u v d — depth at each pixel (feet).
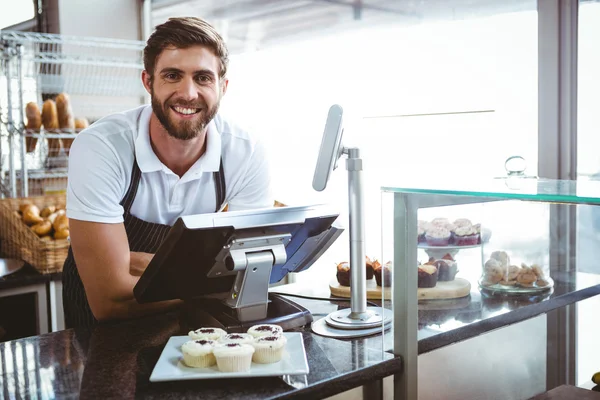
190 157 5.90
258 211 4.45
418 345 4.08
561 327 3.86
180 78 5.20
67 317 6.86
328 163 4.58
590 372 3.82
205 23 5.36
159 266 4.40
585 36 7.41
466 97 8.64
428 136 5.71
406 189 3.93
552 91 7.65
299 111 11.22
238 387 3.71
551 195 3.49
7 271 9.02
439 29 8.86
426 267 3.98
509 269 3.90
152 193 5.86
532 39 7.82
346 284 5.85
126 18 13.09
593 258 3.61
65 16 12.25
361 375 3.93
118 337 4.69
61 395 3.65
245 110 12.25
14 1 12.44
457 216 3.85
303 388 3.68
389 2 9.48
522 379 3.98
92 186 5.36
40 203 10.55
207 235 4.29
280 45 11.37
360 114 10.14
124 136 5.63
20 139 10.52
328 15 10.47
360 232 4.78
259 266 4.58
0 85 10.52
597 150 7.44
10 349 4.44
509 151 8.18
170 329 4.86
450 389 4.08
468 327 3.95
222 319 4.66
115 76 12.73
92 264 5.41
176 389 3.70
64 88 12.07
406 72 9.39
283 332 4.56
